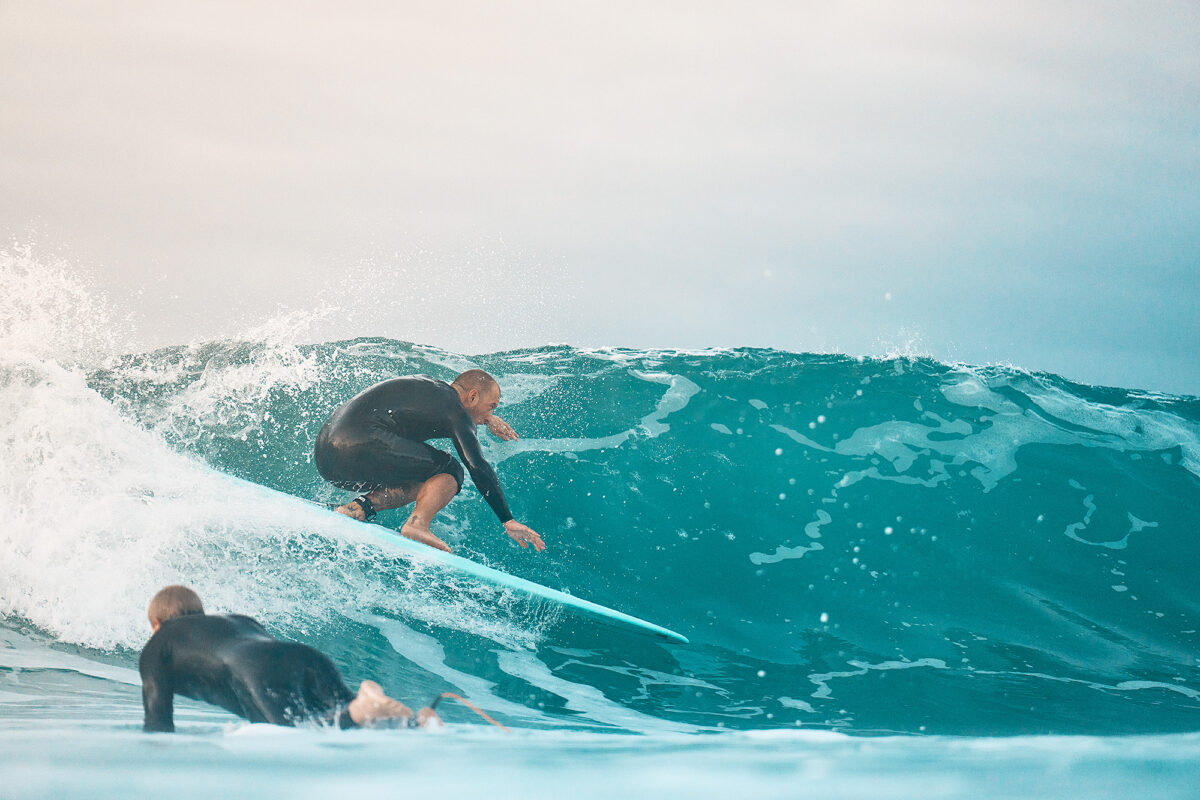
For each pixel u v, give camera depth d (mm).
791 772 1575
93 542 3662
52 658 3027
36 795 1302
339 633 3482
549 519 4801
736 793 1394
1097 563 4855
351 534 3973
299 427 5258
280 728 2088
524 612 3889
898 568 4691
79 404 4379
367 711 2160
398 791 1354
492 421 4520
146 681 2256
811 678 3656
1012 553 4879
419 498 4145
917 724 3184
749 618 4223
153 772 1458
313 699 2211
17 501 3777
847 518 5027
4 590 3402
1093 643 4172
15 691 2641
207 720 2375
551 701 3174
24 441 4105
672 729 2932
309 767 1524
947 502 5188
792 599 4398
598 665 3572
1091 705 3484
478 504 4824
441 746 1841
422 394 4137
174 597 2373
